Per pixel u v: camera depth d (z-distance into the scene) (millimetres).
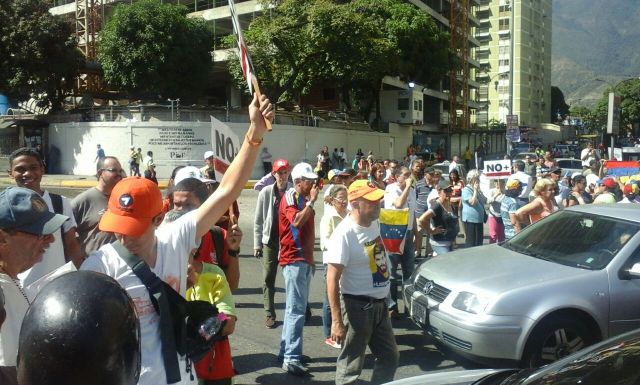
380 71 40906
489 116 109250
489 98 109250
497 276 5484
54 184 27422
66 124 32188
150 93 37031
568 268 5559
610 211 6148
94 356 1215
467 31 72000
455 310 5348
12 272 2773
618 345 2963
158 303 2406
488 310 5121
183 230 2656
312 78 38375
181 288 2617
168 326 2412
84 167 31547
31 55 32469
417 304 5906
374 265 4402
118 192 2451
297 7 36031
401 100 49031
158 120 30578
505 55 107875
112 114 31516
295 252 5590
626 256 5449
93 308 1250
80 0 53062
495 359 5094
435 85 61656
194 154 30812
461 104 69500
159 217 2551
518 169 10922
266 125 2848
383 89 52031
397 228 7074
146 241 2490
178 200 3727
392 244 7066
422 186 10039
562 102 129000
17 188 2859
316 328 6938
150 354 2375
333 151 37000
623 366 2715
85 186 26859
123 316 1298
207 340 2520
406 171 7539
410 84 47469
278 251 6629
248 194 23172
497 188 9734
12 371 2326
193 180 3783
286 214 5562
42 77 33281
